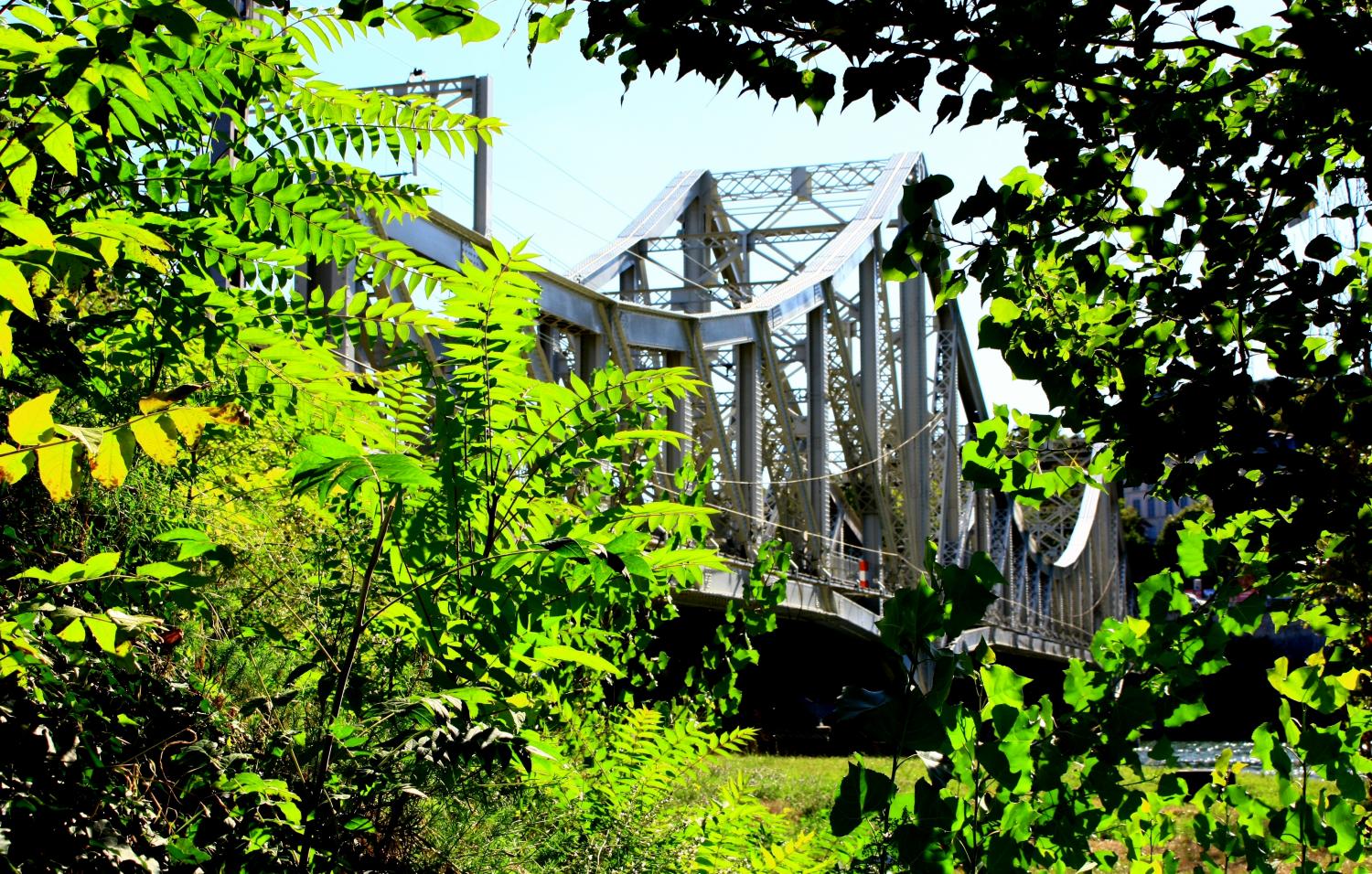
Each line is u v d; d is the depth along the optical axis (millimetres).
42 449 1392
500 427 3145
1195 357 2289
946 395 39188
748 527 24844
